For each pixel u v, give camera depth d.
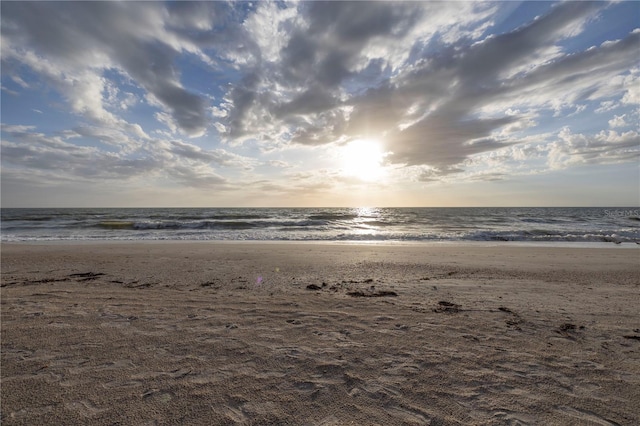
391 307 4.93
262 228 25.50
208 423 2.11
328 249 12.97
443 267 8.86
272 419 2.16
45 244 14.69
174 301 5.22
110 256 10.75
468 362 3.01
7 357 3.06
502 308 4.87
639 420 2.16
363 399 2.40
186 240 17.42
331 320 4.26
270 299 5.41
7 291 5.91
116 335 3.65
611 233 19.12
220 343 3.45
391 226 27.91
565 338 3.63
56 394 2.43
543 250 12.73
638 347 3.38
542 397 2.43
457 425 2.10
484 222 32.66
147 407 2.28
